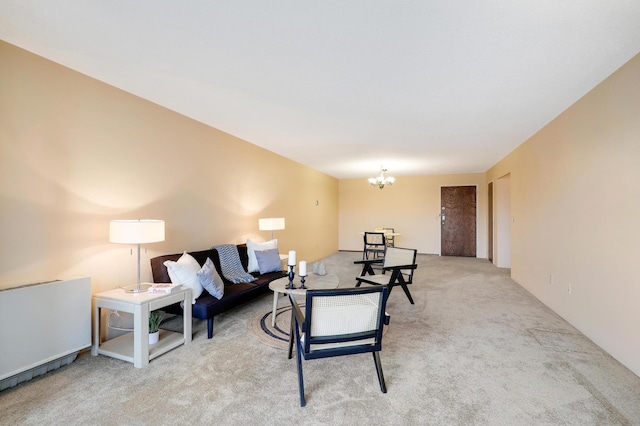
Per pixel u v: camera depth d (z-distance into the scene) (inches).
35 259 87.0
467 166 270.7
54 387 78.0
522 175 183.3
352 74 94.7
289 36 74.5
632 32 71.9
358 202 352.2
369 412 68.8
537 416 67.6
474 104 120.0
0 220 79.7
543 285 151.1
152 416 67.4
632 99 85.4
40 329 81.4
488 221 295.9
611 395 75.4
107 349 95.5
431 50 80.4
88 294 92.7
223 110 129.4
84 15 67.6
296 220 246.1
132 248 114.5
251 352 98.3
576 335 112.0
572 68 90.7
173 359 93.5
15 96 82.2
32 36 76.7
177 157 133.4
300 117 137.3
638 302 84.4
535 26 69.5
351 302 73.3
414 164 259.0
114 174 107.8
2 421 65.1
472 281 200.2
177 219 133.9
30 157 85.5
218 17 67.4
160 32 73.8
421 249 330.6
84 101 98.1
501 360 93.0
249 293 128.8
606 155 98.1
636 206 84.8
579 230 115.7
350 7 63.2
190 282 111.5
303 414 68.1
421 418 66.7
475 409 69.9
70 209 95.1
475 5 62.2
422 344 104.3
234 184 170.6
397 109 126.0
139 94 113.5
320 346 73.5
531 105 121.2
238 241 174.2
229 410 69.4
